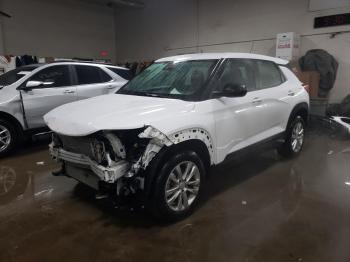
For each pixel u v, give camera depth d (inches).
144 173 96.7
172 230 102.7
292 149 176.4
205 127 108.1
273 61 161.8
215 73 121.0
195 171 109.3
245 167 166.9
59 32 442.3
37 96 194.4
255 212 115.0
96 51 497.4
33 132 196.4
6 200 127.2
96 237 99.2
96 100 124.4
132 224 107.0
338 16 294.4
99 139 96.7
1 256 89.6
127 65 482.6
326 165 169.3
